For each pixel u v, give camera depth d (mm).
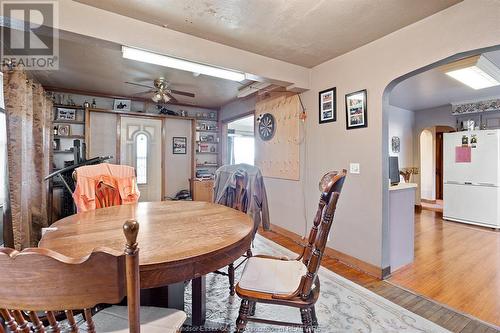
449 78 3678
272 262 1538
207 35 2441
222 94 4773
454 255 3027
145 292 1437
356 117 2701
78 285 573
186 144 5672
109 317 1012
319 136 3182
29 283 570
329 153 3031
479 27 1787
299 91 3408
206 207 1959
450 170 4867
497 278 2406
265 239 3607
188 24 2250
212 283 2281
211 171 6082
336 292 2135
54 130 4340
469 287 2234
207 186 5551
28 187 2910
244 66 2766
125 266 584
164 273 909
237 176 2385
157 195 5262
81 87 4336
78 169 2033
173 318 1018
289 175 3697
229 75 2848
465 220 4637
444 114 5605
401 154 5879
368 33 2379
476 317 1801
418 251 3172
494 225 4270
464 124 4918
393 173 2818
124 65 3307
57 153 4402
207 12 2064
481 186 4445
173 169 5500
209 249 1033
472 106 5062
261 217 2346
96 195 2107
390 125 5625
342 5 1952
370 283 2318
